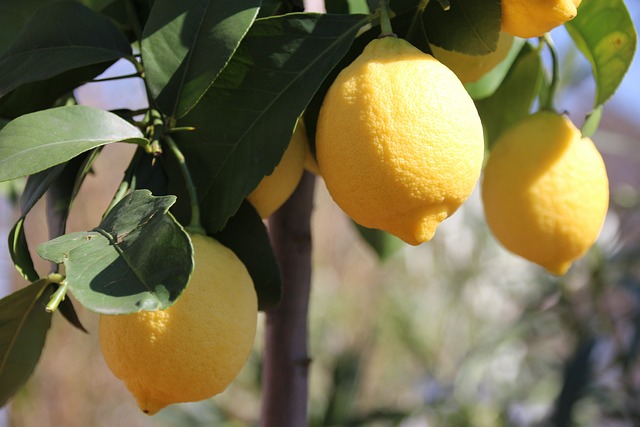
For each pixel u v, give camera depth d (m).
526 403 1.46
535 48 0.63
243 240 0.55
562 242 0.58
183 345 0.47
